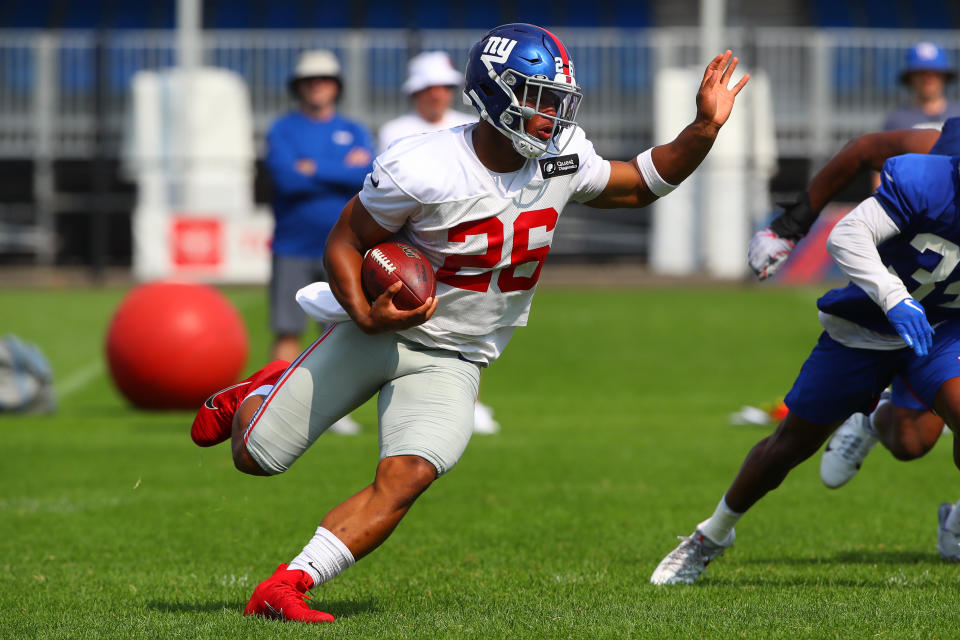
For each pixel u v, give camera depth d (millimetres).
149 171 83438
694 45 85500
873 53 84812
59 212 90438
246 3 108750
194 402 39438
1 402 39219
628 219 84188
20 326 59469
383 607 15750
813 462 30125
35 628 14602
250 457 15117
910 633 13711
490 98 14047
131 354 38625
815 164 85125
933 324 16875
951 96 81375
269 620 14398
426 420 14672
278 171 33344
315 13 108375
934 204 15836
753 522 22672
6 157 87438
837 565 18828
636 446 32625
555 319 60500
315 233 33438
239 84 83750
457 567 18891
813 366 17109
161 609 15883
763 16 108375
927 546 20453
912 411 18969
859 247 15992
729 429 36188
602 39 85562
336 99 35531
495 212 14344
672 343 55125
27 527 22219
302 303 15406
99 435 34656
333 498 25047
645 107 85562
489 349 15297
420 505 24484
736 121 81250
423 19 108312
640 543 20797
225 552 20172
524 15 108625
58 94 86562
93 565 19125
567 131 14938
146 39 85875
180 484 26750
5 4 108562
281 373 15859
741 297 68750
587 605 15633
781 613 14828
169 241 77312
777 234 18516
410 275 14211
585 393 45188
